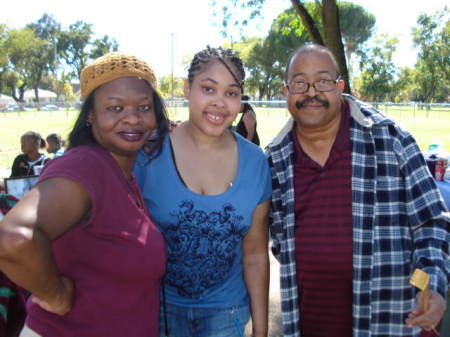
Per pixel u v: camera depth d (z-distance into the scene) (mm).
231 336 2182
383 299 2201
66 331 1502
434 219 2100
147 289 1649
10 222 1228
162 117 1813
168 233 2072
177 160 2115
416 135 19328
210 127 2076
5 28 72250
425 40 57469
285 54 51625
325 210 2252
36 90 80688
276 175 2393
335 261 2236
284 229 2359
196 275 2092
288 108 2355
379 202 2191
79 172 1410
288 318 2355
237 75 2084
